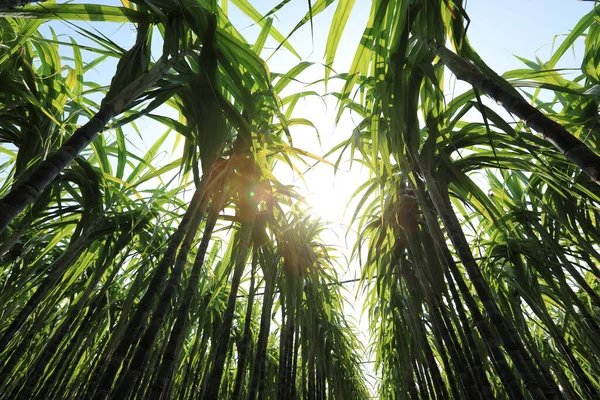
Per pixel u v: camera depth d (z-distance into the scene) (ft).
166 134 11.90
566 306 12.51
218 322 19.79
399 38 7.01
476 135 9.63
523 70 8.57
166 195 10.34
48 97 9.06
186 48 7.14
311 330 14.56
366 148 10.93
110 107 5.44
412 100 8.00
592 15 9.63
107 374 5.12
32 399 12.10
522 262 14.20
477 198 9.05
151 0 6.48
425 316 18.40
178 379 21.94
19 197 3.94
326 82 7.25
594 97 7.72
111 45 6.83
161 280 6.31
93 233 12.00
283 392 14.74
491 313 6.73
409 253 14.60
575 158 3.92
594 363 14.38
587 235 11.61
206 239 8.30
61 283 11.96
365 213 13.55
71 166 10.57
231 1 8.50
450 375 12.16
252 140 7.62
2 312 10.62
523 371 6.06
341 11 6.73
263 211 11.59
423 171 8.29
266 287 12.12
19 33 7.57
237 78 7.64
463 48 6.13
